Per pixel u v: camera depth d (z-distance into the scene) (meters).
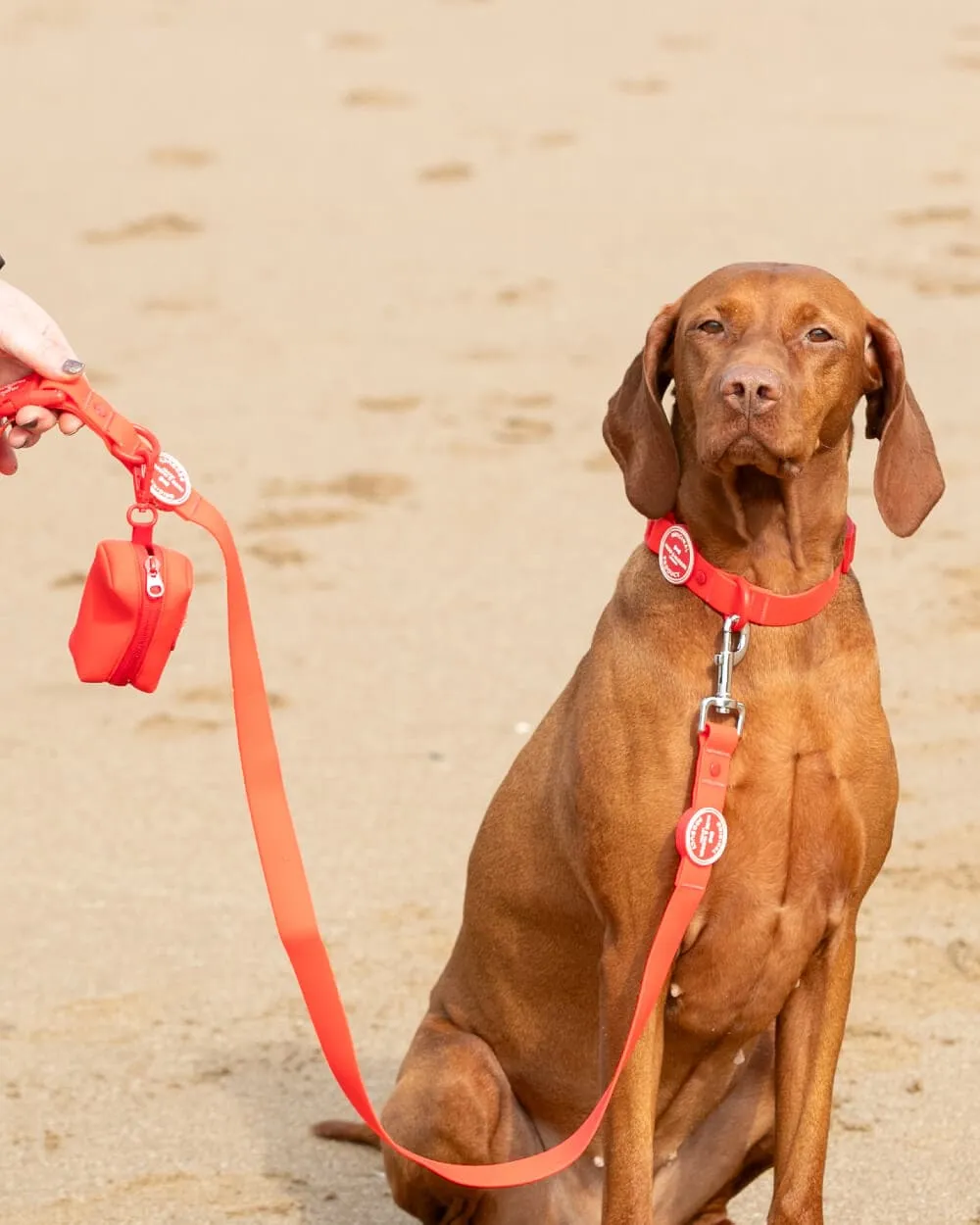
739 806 6.57
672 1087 7.14
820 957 6.82
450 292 20.50
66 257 21.97
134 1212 7.79
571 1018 7.27
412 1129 7.40
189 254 21.98
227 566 6.21
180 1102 8.61
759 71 29.16
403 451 16.48
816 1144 6.82
